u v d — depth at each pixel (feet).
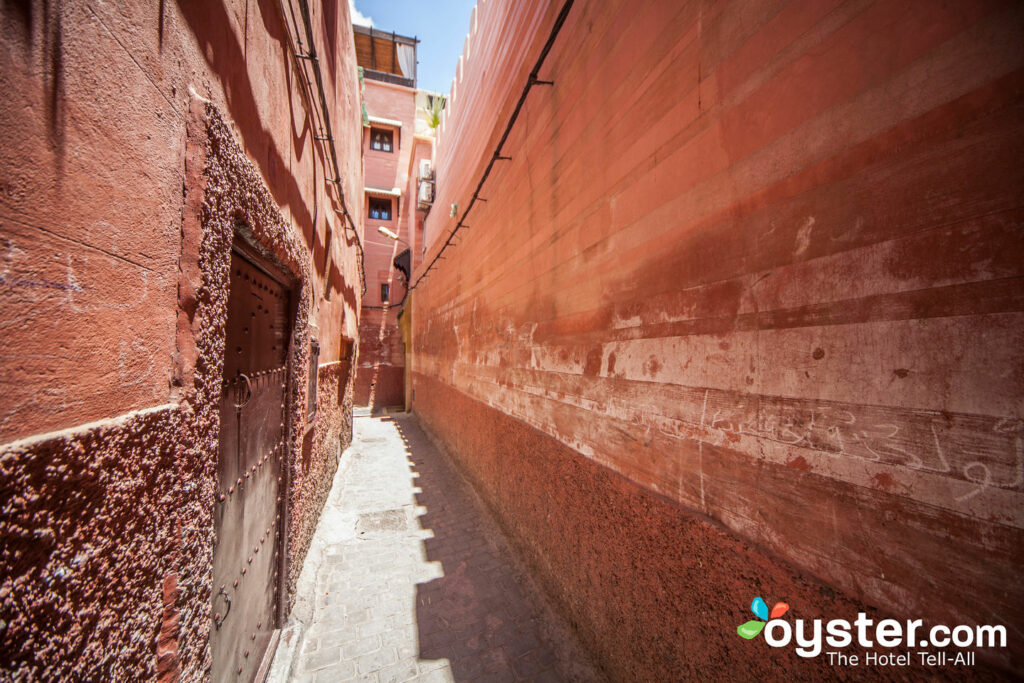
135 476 3.11
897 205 3.14
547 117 10.09
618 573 6.81
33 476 2.14
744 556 4.38
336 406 19.56
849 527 3.45
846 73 3.49
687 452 5.33
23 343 2.14
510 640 9.16
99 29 2.69
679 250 5.50
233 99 4.98
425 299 34.71
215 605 5.04
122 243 3.01
